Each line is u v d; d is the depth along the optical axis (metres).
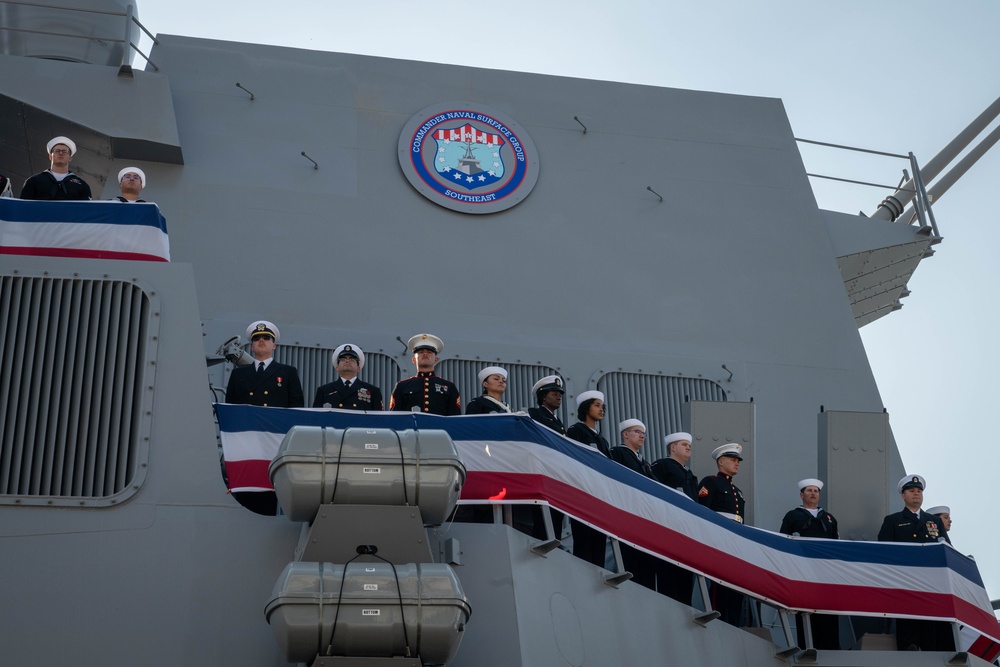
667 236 13.22
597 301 12.66
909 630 10.51
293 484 7.60
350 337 11.79
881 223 14.22
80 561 7.92
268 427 8.55
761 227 13.58
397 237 12.41
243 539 8.09
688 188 13.57
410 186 12.67
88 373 8.52
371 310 11.98
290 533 8.12
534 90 13.66
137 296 8.78
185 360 8.62
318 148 12.66
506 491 8.61
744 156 13.98
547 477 8.72
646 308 12.78
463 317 12.20
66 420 8.38
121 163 12.11
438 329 12.06
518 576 8.21
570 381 12.16
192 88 12.71
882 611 10.06
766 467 12.28
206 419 8.47
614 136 13.62
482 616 8.00
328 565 7.33
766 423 12.52
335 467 7.64
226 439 8.48
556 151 13.35
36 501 8.05
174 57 12.86
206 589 7.93
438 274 12.34
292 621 7.10
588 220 13.05
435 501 7.71
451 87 13.41
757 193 13.78
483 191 12.84
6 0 12.48
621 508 9.12
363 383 9.79
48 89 11.98
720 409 11.28
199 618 7.85
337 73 13.17
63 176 10.09
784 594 9.91
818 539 10.24
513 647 7.93
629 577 8.87
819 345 13.08
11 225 9.12
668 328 12.74
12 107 11.88
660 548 9.27
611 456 10.11
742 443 11.22
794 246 13.59
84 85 12.09
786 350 12.96
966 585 10.37
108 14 12.84
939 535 11.40
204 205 12.05
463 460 8.66
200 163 12.26
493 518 9.01
